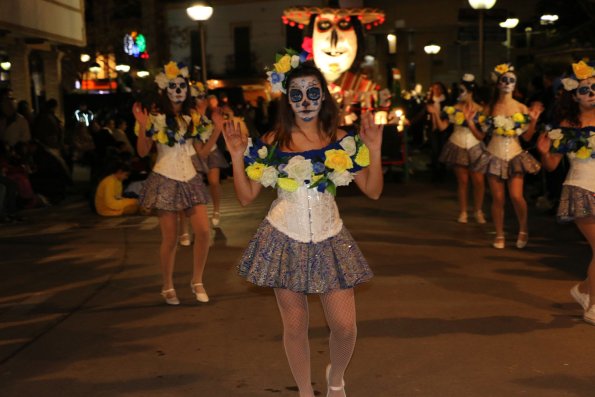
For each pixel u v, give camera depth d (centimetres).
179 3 3881
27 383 489
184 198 647
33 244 967
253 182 440
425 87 3566
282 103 441
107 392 472
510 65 867
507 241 936
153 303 676
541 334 568
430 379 482
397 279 740
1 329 607
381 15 1614
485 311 629
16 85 1838
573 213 588
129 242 973
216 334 583
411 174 1738
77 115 2236
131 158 1353
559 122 612
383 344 549
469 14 1848
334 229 425
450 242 932
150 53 3719
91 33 3188
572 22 2447
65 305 677
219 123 650
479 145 1037
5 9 1564
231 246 930
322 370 507
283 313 423
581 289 620
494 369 497
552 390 462
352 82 1620
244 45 3853
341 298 418
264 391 471
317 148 433
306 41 1638
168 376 497
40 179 1355
